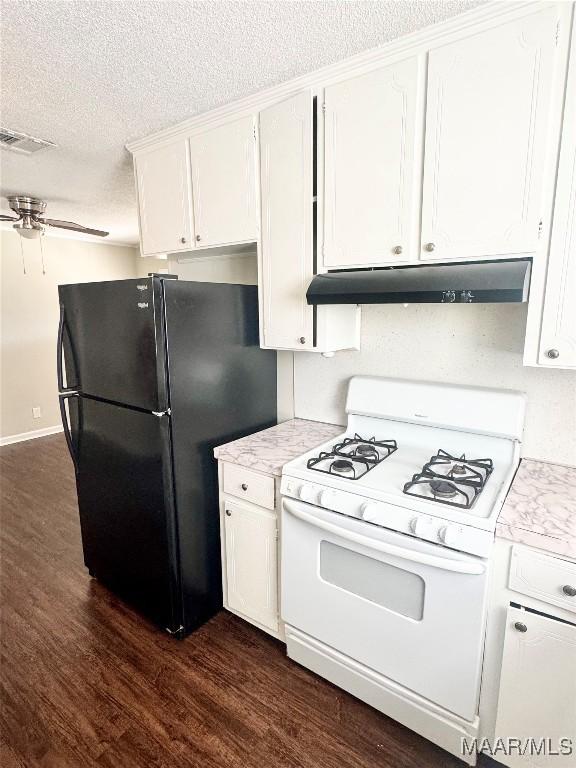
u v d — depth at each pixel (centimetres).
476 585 123
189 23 133
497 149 128
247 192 187
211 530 204
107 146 230
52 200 342
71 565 254
